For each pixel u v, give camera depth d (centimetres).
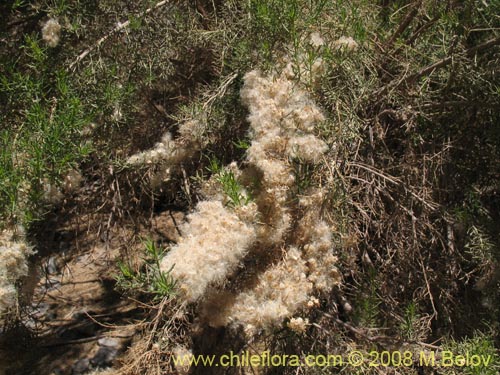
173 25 303
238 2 294
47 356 362
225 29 288
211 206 196
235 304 218
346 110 255
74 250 434
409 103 298
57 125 237
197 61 344
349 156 282
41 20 309
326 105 261
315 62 247
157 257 173
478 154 321
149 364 247
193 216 196
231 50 292
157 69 322
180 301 190
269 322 206
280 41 259
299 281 214
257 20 255
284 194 217
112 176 328
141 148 340
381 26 319
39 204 241
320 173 241
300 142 221
